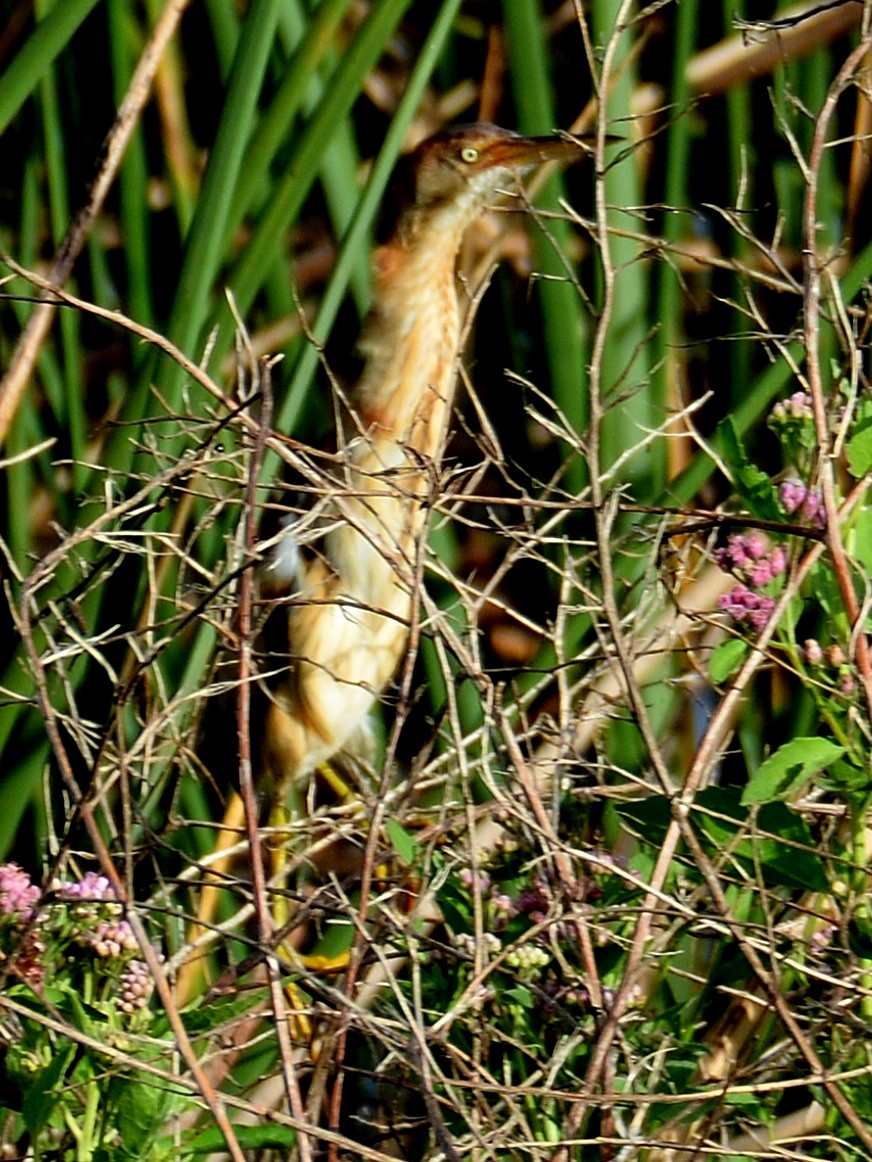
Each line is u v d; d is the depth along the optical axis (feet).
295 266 26.68
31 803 21.18
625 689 14.11
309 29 21.66
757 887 12.59
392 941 15.55
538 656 21.40
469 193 23.30
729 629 13.94
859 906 13.39
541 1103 13.70
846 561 13.37
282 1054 11.75
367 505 15.42
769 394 21.57
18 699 13.88
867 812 13.76
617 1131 12.59
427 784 16.03
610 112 23.94
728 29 24.67
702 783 15.11
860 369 14.14
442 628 13.19
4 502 22.76
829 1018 12.94
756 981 14.65
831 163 24.91
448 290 23.67
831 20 24.25
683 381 23.99
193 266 21.11
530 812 14.03
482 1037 13.64
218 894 20.45
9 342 23.25
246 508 12.58
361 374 23.43
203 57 26.50
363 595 21.84
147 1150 12.17
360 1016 12.35
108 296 24.16
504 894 15.66
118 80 23.45
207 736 23.18
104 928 13.37
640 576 17.33
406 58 27.89
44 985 13.02
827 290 16.90
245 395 17.42
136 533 14.08
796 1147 14.96
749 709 20.44
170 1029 13.04
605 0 23.68
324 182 24.02
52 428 24.38
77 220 17.38
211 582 16.72
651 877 13.47
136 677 13.28
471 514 24.80
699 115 25.59
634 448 14.47
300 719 22.17
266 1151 15.40
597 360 13.19
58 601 14.25
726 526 15.52
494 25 25.72
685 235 25.22
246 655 12.31
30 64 21.29
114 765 13.79
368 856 12.80
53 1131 14.21
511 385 24.21
